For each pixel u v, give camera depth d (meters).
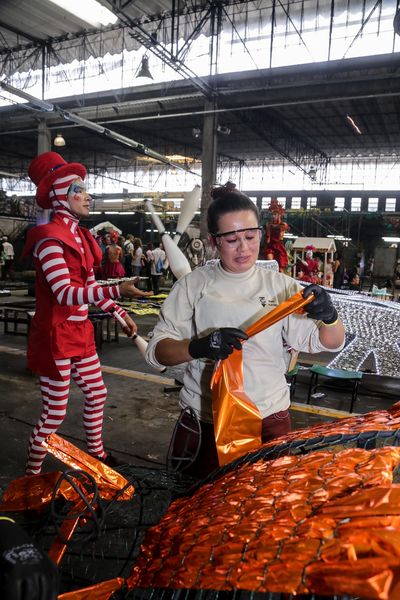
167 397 4.36
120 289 2.15
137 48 16.42
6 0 14.25
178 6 14.34
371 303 3.43
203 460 1.66
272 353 1.58
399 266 20.16
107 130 14.98
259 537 0.78
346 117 19.81
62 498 1.26
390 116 19.31
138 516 1.23
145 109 17.56
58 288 2.20
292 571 0.69
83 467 1.23
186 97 16.44
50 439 1.23
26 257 2.38
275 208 6.19
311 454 0.97
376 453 0.89
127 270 15.94
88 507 1.08
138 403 4.18
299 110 19.02
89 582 1.17
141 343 2.30
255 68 14.95
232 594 0.91
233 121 20.38
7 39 17.30
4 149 28.09
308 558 0.69
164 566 0.87
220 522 0.87
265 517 0.82
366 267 22.45
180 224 1.85
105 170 34.34
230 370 1.41
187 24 15.28
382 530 0.65
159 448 3.29
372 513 0.70
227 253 1.51
